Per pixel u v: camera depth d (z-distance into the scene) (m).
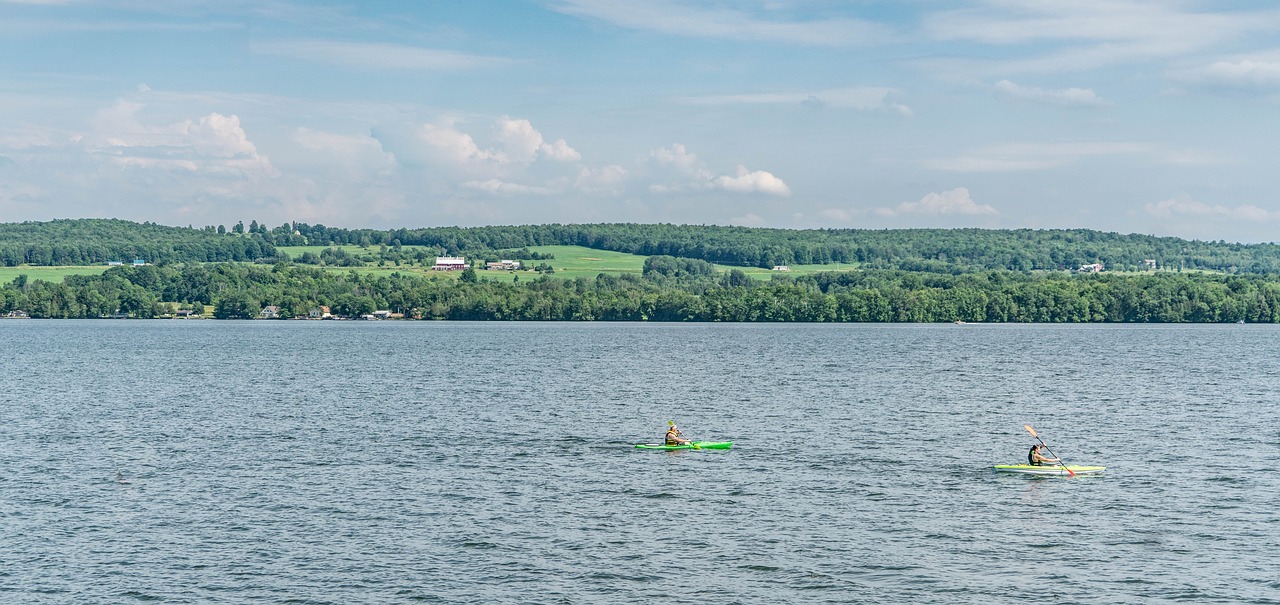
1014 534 49.59
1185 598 41.12
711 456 70.00
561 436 79.12
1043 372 142.38
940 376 135.50
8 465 66.50
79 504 55.44
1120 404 100.75
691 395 110.44
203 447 73.75
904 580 43.28
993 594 41.72
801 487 59.69
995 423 86.69
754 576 43.75
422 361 168.00
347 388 118.75
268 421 88.06
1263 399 105.25
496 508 54.53
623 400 105.38
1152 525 51.06
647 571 44.34
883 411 95.19
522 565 45.03
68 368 152.12
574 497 57.06
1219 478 62.03
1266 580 43.00
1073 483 60.75
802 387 119.69
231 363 163.00
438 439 77.38
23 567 44.72
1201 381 126.88
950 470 64.81
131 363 163.25
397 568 44.62
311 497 57.06
